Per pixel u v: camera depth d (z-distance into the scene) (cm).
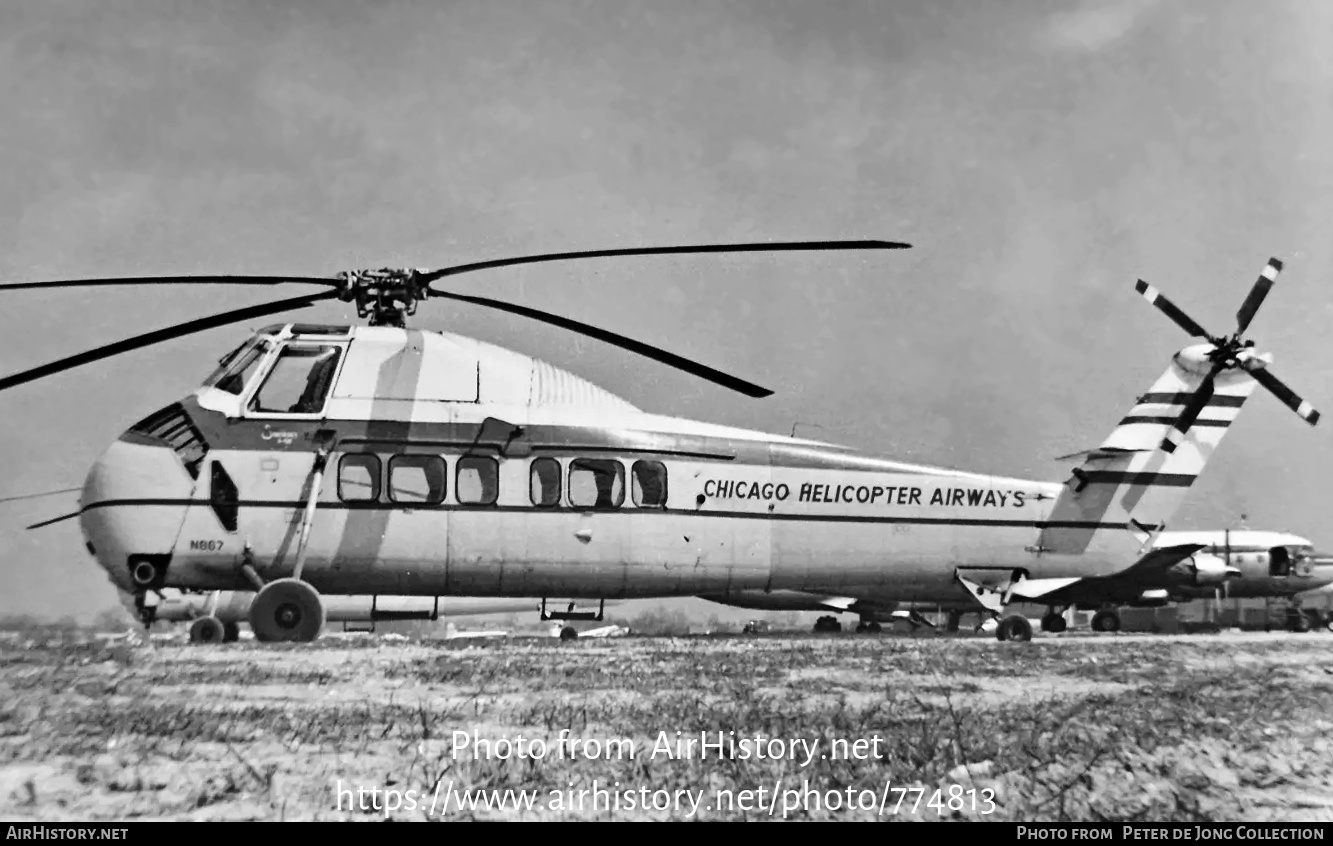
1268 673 1694
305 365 2206
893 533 2475
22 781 817
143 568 2100
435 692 1298
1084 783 848
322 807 773
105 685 1297
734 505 2348
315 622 2003
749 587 2389
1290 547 4928
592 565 2250
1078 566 2652
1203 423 2795
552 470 2236
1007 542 2584
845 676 1570
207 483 2111
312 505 2098
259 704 1170
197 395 2167
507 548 2208
